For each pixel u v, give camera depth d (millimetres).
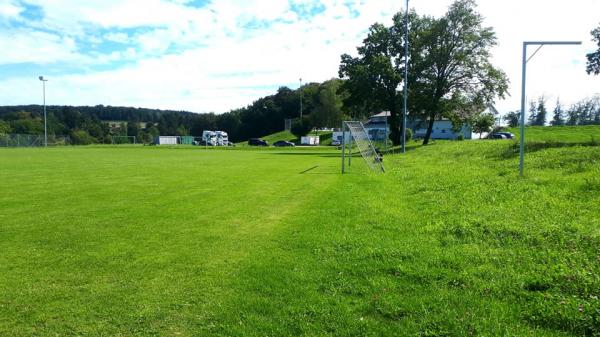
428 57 42781
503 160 17797
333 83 103625
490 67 42031
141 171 21797
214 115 142000
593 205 7914
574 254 5352
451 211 8680
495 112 61500
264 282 5230
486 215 7879
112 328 4168
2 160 31625
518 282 4691
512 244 6102
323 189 13844
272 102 132625
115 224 8836
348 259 5953
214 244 7160
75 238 7676
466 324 3859
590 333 3672
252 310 4453
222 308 4523
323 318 4176
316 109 103750
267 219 9180
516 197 9422
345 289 4895
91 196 12859
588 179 10398
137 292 5055
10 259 6434
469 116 44656
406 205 10070
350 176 17906
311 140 88500
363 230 7598
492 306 4207
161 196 12789
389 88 45250
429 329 3844
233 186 15133
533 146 21297
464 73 42781
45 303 4777
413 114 46625
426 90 43062
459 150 26484
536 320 3910
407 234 7191
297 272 5523
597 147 17812
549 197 9055
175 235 7836
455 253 5859
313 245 6789
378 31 46281
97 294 5016
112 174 20125
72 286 5285
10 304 4762
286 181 16578
